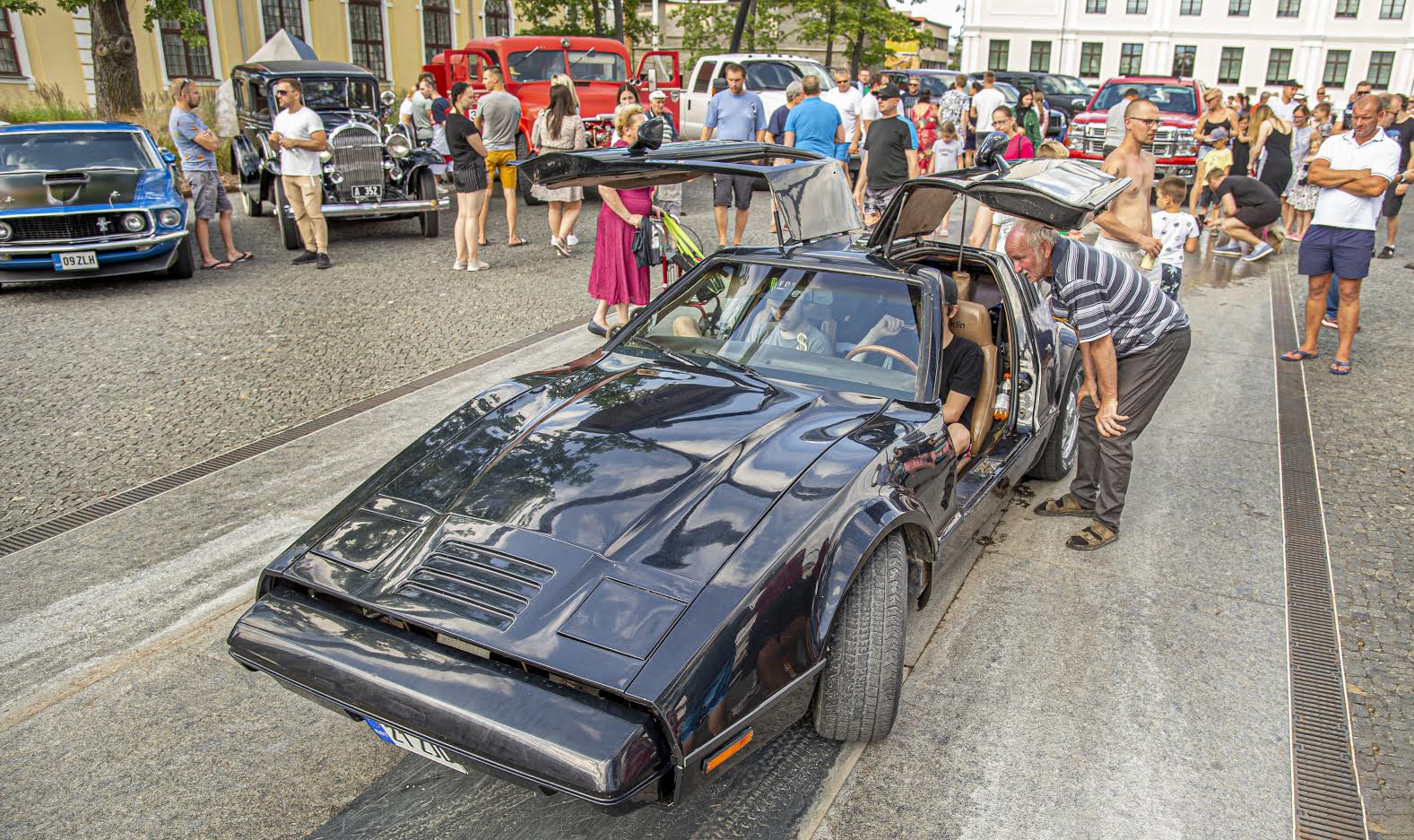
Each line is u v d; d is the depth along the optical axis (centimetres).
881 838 263
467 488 280
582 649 222
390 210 1124
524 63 1491
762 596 238
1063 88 2444
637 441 294
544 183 470
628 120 855
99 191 878
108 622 366
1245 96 1725
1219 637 364
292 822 269
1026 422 439
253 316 802
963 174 418
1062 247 394
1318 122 1398
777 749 299
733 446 291
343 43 2566
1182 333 407
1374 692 331
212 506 461
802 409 325
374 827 268
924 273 380
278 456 518
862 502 275
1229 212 1063
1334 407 615
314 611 255
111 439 541
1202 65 4247
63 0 1634
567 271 984
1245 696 329
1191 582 406
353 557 262
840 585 257
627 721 215
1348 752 301
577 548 249
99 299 865
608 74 1562
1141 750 300
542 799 279
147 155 973
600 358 380
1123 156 586
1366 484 502
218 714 316
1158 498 488
